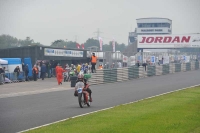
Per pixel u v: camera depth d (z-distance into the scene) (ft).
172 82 101.65
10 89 89.51
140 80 112.78
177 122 35.76
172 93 67.92
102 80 101.04
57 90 85.71
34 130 33.32
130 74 116.67
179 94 65.41
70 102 59.21
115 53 116.16
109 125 34.55
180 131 31.63
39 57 137.39
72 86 95.30
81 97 51.65
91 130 32.12
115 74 107.34
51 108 51.52
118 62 119.85
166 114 40.96
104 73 102.06
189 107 47.11
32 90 86.28
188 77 121.60
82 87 52.03
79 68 116.78
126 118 38.58
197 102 52.85
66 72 118.21
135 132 31.01
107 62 111.55
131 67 117.60
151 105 49.75
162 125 34.14
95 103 56.80
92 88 85.97
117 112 43.37
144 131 31.45
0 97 69.92
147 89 81.30
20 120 40.86
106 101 59.41
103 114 41.91
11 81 113.50
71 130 32.35
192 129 32.65
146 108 46.62
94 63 102.78
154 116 39.50
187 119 37.63
